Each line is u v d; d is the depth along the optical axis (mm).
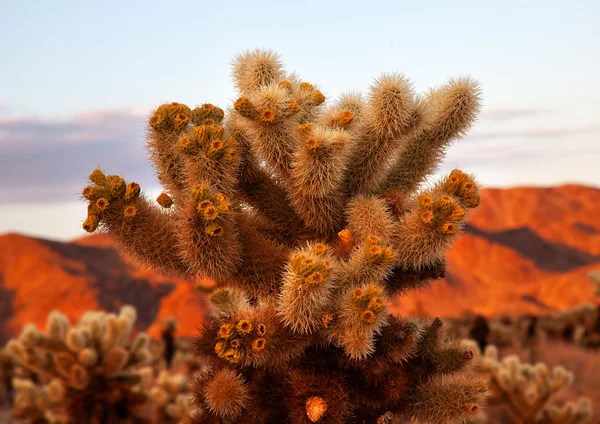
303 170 1062
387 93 1106
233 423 1077
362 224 1090
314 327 1028
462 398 1093
